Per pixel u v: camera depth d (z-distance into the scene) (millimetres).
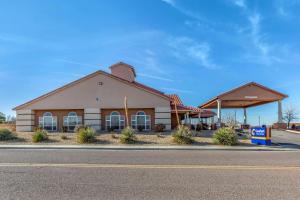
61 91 32375
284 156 15734
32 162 12266
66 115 32781
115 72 37406
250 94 32875
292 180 8867
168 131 30297
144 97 31969
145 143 22750
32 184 8078
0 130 24328
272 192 7445
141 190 7516
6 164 11594
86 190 7473
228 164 12180
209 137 25703
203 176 9383
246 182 8547
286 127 38500
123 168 10828
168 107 31734
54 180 8602
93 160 13141
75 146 20688
